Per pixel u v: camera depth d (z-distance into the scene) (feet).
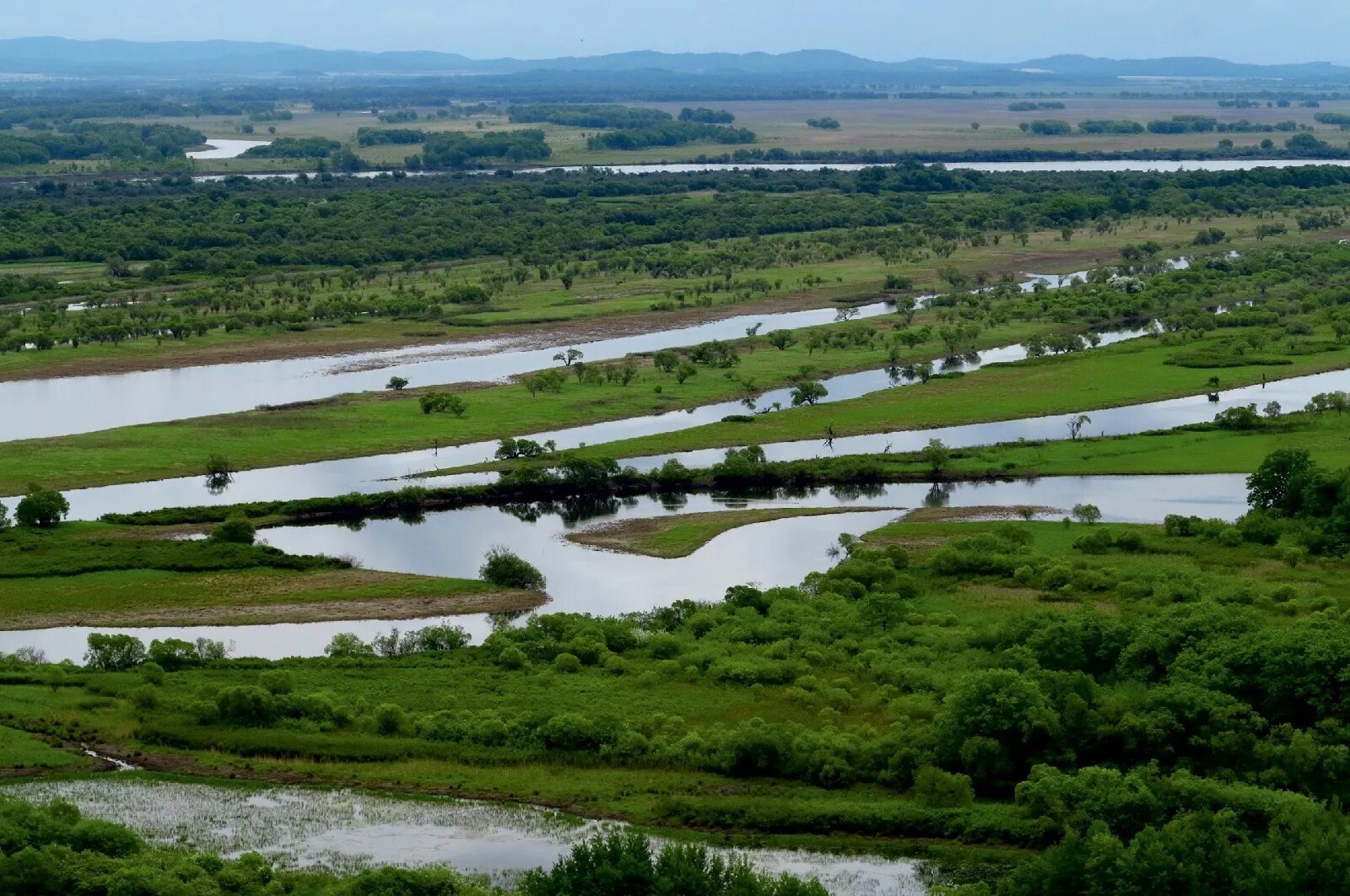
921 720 460.14
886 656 513.45
